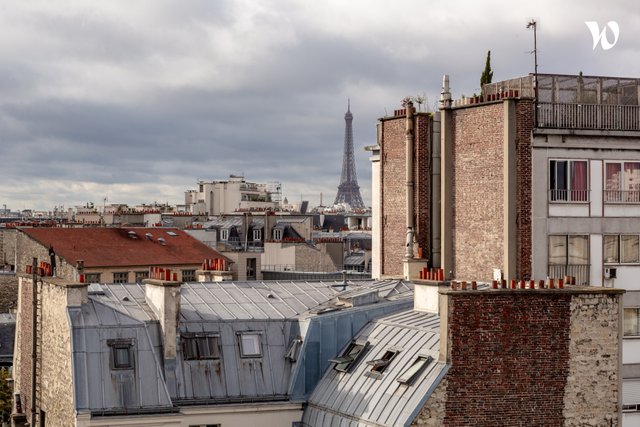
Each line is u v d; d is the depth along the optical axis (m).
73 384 55.56
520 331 54.19
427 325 57.75
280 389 59.69
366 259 165.75
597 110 71.25
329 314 60.75
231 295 65.38
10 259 155.38
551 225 69.50
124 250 137.62
